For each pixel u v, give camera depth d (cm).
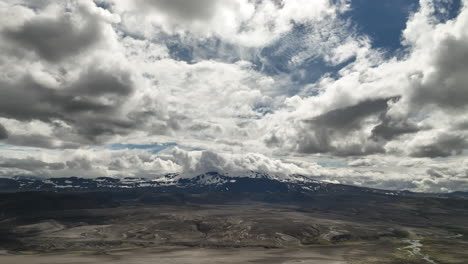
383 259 17062
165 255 18300
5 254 18850
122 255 18275
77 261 16512
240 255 18400
